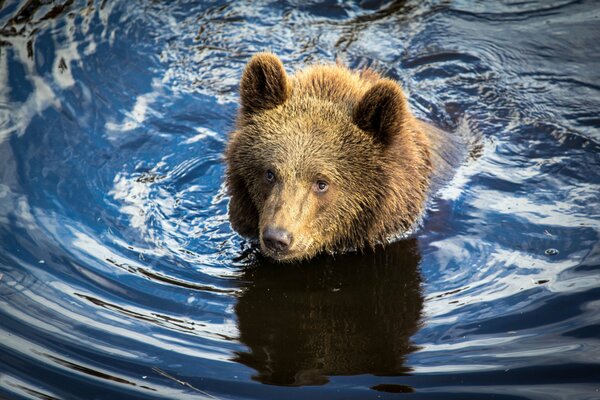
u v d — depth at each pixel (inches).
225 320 440.8
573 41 722.8
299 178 464.4
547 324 420.5
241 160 492.4
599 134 613.0
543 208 536.7
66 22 730.8
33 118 618.8
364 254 511.5
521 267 477.7
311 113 488.4
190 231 524.7
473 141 620.7
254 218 511.5
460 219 531.5
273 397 374.9
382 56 713.0
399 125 481.1
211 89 673.6
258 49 721.0
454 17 762.8
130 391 378.3
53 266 474.9
